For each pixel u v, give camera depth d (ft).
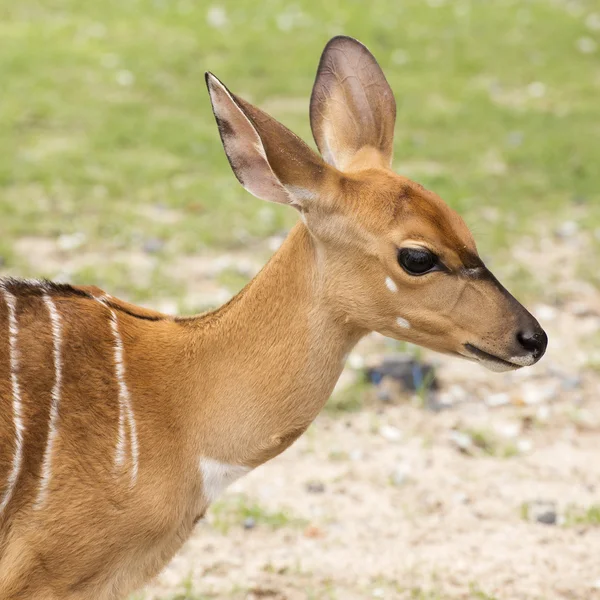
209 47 91.91
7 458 24.36
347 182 25.50
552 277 56.75
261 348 26.05
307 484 40.19
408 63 91.25
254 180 25.45
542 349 25.96
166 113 77.10
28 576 24.79
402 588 34.65
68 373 25.23
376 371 46.70
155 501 25.38
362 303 25.72
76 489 24.76
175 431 25.81
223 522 37.58
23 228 57.72
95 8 101.60
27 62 83.35
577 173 70.33
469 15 105.40
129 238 57.77
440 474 41.19
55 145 69.36
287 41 94.73
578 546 37.17
